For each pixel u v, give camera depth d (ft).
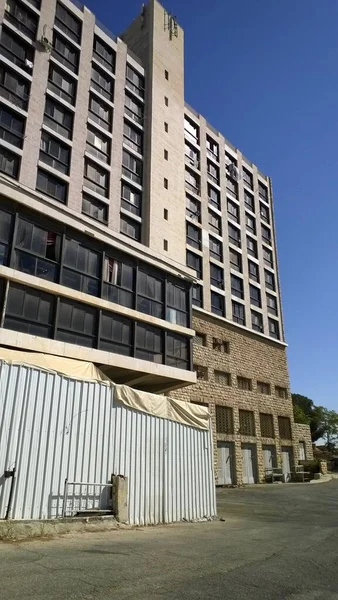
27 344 59.98
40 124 96.07
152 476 38.75
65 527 28.86
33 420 29.81
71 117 104.37
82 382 34.17
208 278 130.72
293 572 21.47
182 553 24.34
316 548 28.63
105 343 71.00
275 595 17.31
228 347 129.08
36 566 18.89
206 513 44.60
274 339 149.69
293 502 68.23
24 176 89.76
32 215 65.77
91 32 115.85
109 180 108.17
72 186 98.68
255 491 91.20
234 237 150.61
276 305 161.07
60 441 31.32
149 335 79.20
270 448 132.57
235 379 126.93
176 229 122.11
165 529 34.76
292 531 36.83
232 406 122.31
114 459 35.35
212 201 144.46
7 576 17.08
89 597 15.15
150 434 39.81
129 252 78.07
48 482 29.91
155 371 76.79
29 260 63.57
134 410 38.60
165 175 123.95
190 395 110.42
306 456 147.54
